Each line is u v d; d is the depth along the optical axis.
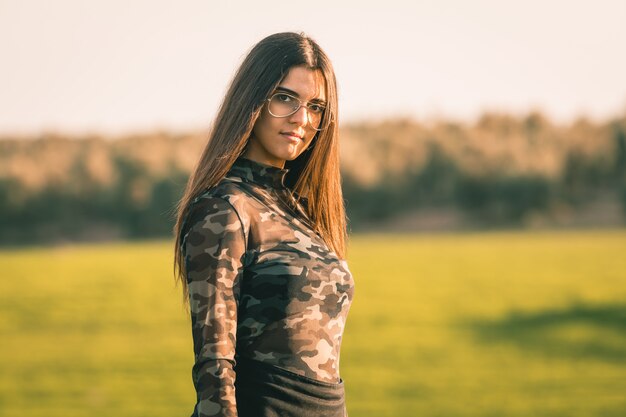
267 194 3.68
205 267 3.33
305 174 3.98
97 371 23.16
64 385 20.72
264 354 3.43
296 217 3.75
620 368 23.16
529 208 139.25
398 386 20.27
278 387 3.40
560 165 143.38
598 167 144.75
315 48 3.79
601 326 33.41
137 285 55.94
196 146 140.88
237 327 3.45
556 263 67.94
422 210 142.88
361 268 66.94
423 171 145.25
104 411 17.14
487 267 66.06
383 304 43.38
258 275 3.45
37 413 16.91
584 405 17.56
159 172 135.62
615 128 147.25
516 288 50.44
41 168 135.50
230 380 3.28
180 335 31.86
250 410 3.40
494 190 141.38
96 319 37.66
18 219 132.88
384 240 110.12
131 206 134.50
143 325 35.25
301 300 3.46
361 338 30.69
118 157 139.38
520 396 18.75
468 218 139.75
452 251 84.62
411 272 63.16
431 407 17.38
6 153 144.12
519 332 32.03
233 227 3.40
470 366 23.75
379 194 142.00
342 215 4.13
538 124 155.50
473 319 36.44
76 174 136.25
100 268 71.12
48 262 79.44
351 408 17.27
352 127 158.00
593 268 63.22
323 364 3.50
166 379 21.55
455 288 51.38
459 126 157.25
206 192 3.54
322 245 3.67
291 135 3.73
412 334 31.75
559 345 28.36
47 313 40.34
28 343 29.83
